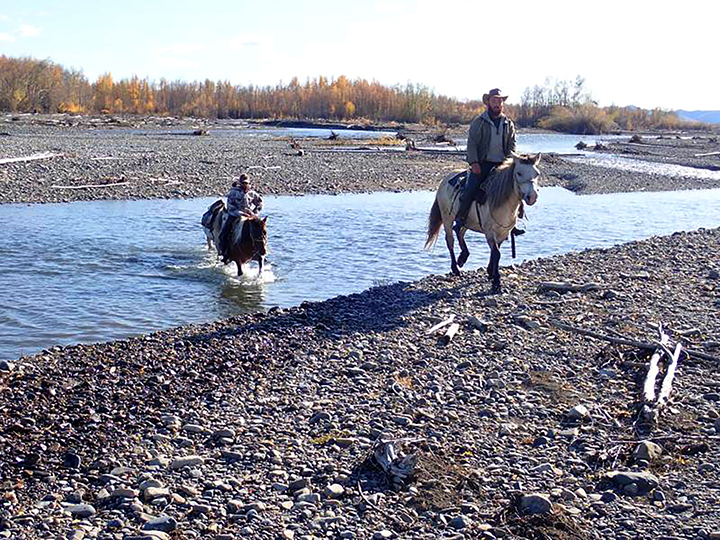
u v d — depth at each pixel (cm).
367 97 13538
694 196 3444
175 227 2205
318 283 1595
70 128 7812
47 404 863
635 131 12544
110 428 801
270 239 2075
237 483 679
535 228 2419
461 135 8919
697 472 690
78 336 1205
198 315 1340
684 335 1096
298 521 618
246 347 1077
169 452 745
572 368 977
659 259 1672
